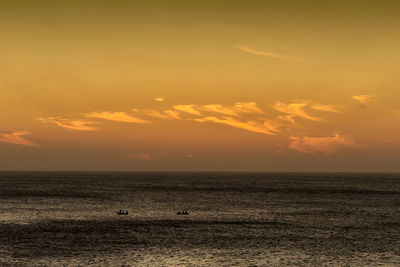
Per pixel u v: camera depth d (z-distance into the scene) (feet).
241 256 183.73
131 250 192.44
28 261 169.68
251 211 357.61
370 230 258.57
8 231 236.43
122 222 282.56
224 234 237.86
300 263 173.37
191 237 226.79
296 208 385.91
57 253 183.83
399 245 210.79
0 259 172.04
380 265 171.94
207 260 175.63
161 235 232.12
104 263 168.35
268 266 168.14
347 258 182.70
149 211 350.43
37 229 246.06
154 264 168.14
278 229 258.57
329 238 228.84
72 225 264.93
